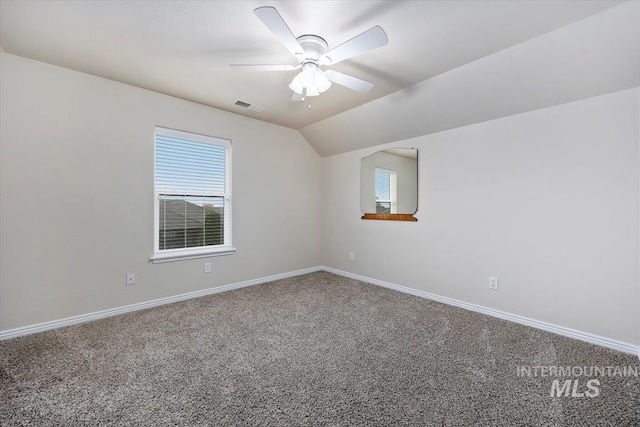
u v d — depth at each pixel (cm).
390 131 347
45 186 239
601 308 217
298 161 433
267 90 287
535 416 144
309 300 321
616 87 206
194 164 332
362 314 279
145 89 288
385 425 138
